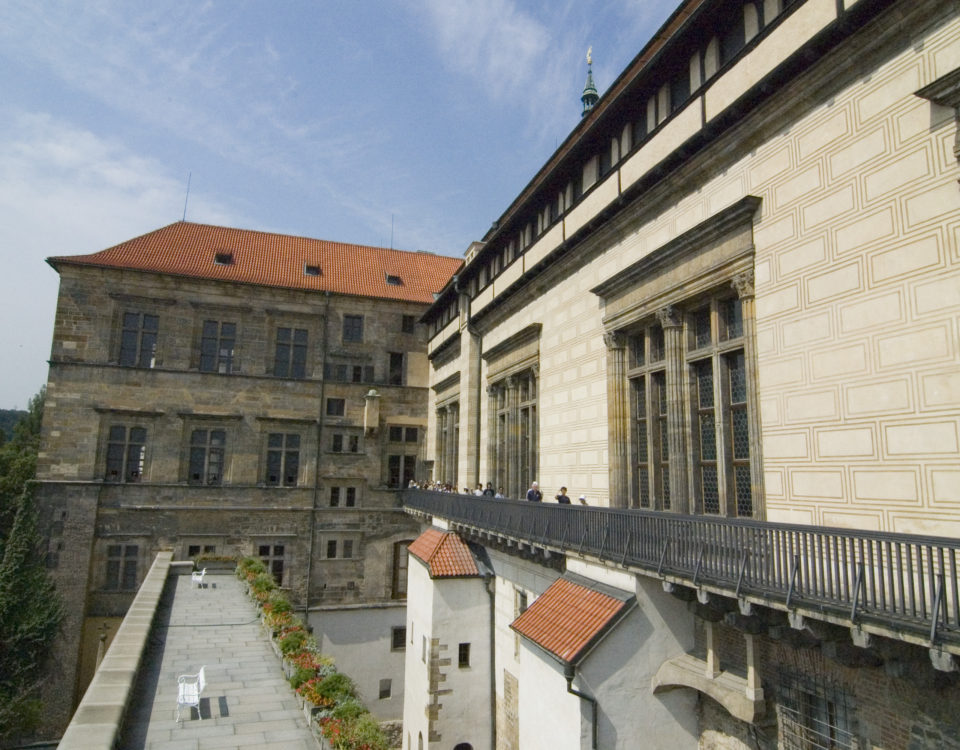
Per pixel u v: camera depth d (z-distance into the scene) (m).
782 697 10.26
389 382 38.81
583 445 18.12
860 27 9.75
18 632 28.80
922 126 8.92
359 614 35.44
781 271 11.22
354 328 38.75
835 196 10.25
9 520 46.78
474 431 28.14
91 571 31.72
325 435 36.91
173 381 34.47
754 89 11.49
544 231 21.25
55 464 32.09
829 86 10.48
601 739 11.44
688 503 13.58
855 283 9.80
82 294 33.75
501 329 25.67
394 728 33.00
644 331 15.98
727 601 10.05
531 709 13.49
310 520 35.59
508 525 18.08
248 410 35.56
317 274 40.00
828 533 7.89
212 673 15.46
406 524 37.16
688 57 14.27
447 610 21.42
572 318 19.22
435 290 42.12
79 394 32.94
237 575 29.16
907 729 8.34
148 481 33.28
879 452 9.23
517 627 14.19
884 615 7.04
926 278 8.73
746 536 9.25
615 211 16.50
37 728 29.33
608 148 17.67
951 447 8.27
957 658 6.34
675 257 14.04
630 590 12.27
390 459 38.12
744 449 12.37
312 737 11.74
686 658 12.12
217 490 34.31
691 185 13.91
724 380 12.86
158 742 11.41
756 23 12.21
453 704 20.81
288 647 16.11
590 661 11.60
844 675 9.30
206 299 35.84
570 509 14.52
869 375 9.48
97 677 12.69
